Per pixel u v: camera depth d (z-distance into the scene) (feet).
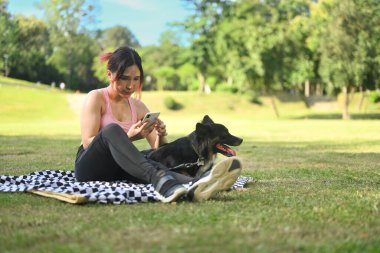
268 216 10.19
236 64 152.35
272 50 150.30
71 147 39.11
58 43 282.36
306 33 154.10
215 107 177.47
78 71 286.87
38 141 47.42
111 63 14.84
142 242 7.79
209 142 15.72
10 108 142.51
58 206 11.85
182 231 8.48
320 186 16.53
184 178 13.75
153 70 291.79
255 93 165.68
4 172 21.27
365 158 30.78
